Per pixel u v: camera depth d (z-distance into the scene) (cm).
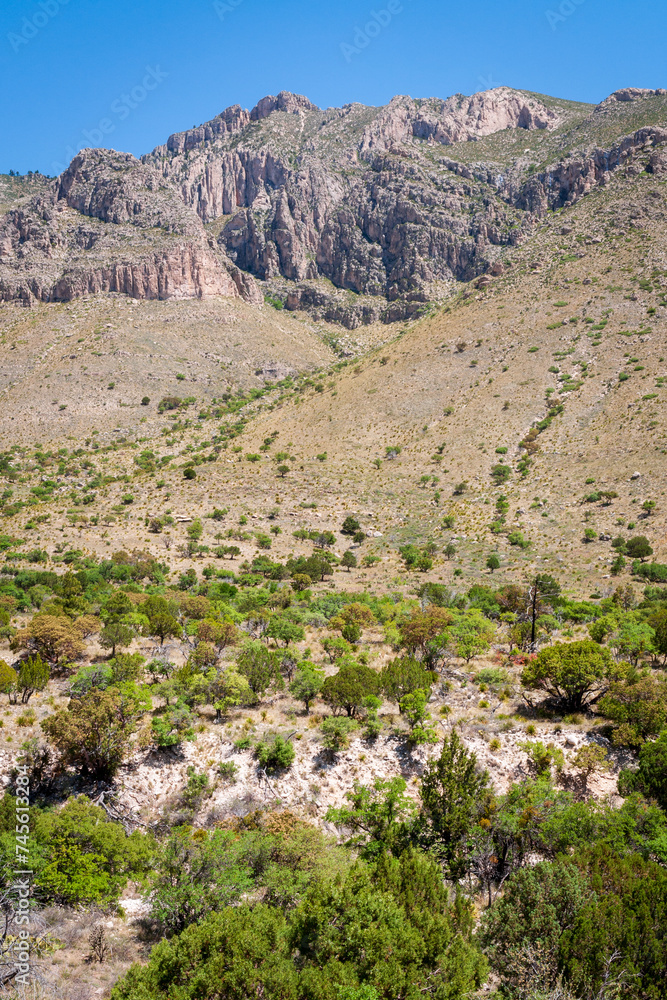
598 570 7562
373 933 1734
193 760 2773
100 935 1891
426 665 3778
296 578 7206
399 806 2495
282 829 2358
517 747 2872
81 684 3097
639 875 1962
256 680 3266
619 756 2795
